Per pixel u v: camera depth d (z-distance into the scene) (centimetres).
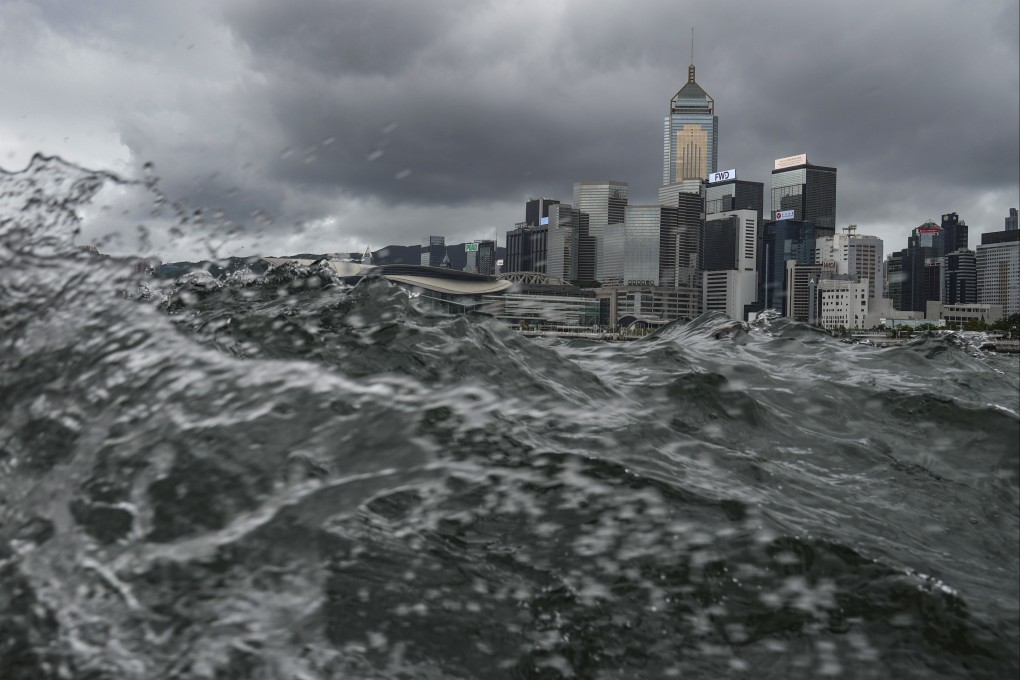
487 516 176
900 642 141
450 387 248
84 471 191
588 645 137
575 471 199
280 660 132
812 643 140
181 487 182
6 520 179
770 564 163
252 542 164
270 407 217
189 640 137
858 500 214
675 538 171
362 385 237
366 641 137
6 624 144
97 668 131
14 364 233
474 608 145
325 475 189
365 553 162
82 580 155
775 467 233
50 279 267
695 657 136
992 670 134
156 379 229
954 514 212
